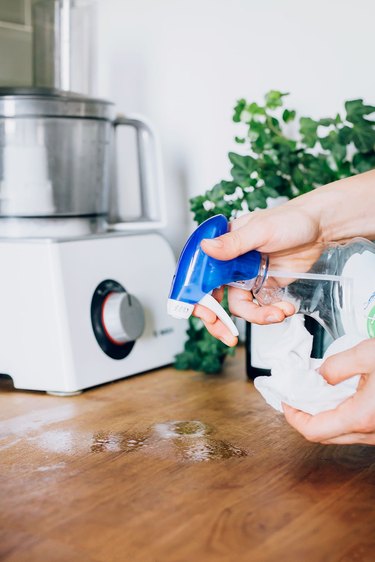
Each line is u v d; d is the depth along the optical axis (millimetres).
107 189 1030
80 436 757
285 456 707
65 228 952
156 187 1074
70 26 1090
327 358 636
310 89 1089
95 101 968
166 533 548
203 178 1192
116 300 927
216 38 1152
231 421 809
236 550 523
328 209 749
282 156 997
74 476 655
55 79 1098
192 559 511
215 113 1168
